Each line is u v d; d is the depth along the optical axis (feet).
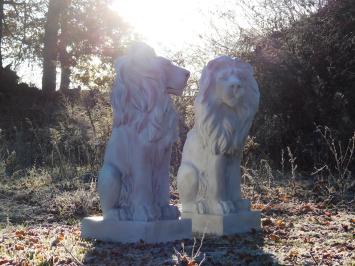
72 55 46.39
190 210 12.84
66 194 17.87
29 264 9.52
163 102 11.15
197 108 12.50
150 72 11.02
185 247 10.84
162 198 11.46
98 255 10.13
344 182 18.52
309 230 13.14
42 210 16.42
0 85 40.96
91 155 23.97
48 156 24.94
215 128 12.26
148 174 11.16
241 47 27.09
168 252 10.32
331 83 24.99
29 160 25.90
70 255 10.05
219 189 12.51
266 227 13.43
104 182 11.23
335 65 25.21
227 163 12.66
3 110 36.50
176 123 11.50
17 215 15.66
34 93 41.29
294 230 13.11
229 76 12.14
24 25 47.93
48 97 39.68
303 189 19.20
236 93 12.03
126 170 11.23
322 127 24.44
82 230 11.71
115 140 11.33
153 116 11.03
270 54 25.75
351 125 23.89
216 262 9.75
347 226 13.41
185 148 13.10
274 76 25.52
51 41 44.21
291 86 25.26
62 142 25.73
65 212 15.92
